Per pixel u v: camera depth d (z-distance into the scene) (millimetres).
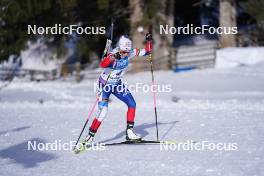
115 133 32406
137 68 83000
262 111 41812
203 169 22969
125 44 28203
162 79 73312
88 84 78062
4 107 48469
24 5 79875
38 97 60812
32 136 32062
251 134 31156
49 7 79250
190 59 91875
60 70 96625
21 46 83500
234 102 49625
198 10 107625
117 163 24547
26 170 23500
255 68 76688
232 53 80938
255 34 95938
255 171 22359
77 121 38125
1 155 26891
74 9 83812
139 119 38250
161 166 23734
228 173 22156
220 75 73562
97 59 96938
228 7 85750
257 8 86312
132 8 81500
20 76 95062
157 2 79125
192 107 45344
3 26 83250
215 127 33844
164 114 40625
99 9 82688
